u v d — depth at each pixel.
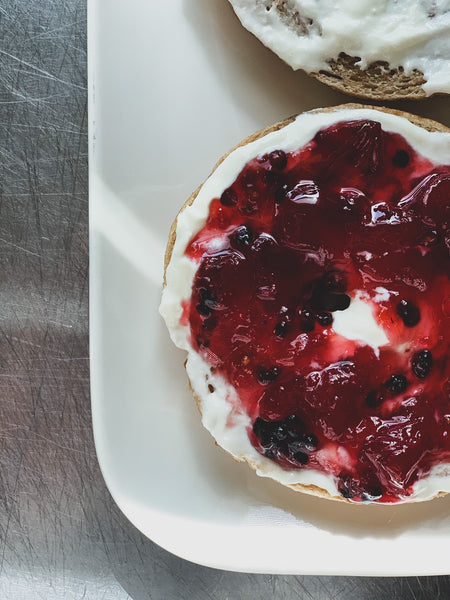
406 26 0.21
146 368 0.23
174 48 0.23
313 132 0.20
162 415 0.23
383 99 0.22
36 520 0.25
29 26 0.26
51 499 0.25
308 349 0.19
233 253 0.19
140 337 0.23
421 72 0.21
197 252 0.20
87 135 0.25
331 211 0.19
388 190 0.20
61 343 0.25
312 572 0.22
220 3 0.23
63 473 0.25
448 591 0.25
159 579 0.25
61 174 0.25
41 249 0.25
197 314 0.20
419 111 0.23
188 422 0.23
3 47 0.26
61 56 0.26
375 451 0.19
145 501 0.22
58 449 0.25
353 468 0.19
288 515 0.22
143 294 0.23
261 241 0.19
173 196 0.23
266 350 0.20
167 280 0.20
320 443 0.19
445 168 0.20
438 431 0.19
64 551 0.25
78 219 0.25
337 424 0.19
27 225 0.25
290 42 0.21
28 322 0.25
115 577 0.25
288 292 0.19
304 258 0.19
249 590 0.25
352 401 0.19
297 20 0.21
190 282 0.20
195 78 0.23
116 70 0.23
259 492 0.22
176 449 0.23
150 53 0.23
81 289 0.25
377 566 0.22
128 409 0.23
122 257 0.23
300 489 0.21
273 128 0.21
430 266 0.19
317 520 0.22
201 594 0.25
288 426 0.19
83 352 0.25
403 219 0.19
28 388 0.25
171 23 0.23
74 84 0.26
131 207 0.23
